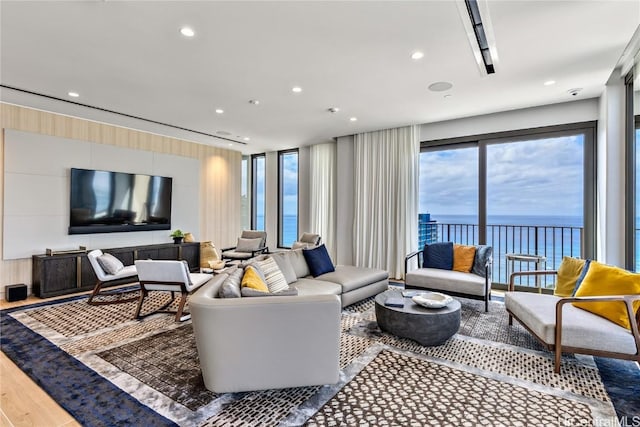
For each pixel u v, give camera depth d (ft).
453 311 9.03
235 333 6.26
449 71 10.52
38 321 11.03
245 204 26.76
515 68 10.34
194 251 19.69
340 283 12.12
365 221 19.11
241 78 11.02
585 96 12.96
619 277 7.93
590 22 7.77
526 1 6.95
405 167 17.66
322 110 14.60
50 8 7.14
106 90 12.08
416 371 7.65
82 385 7.02
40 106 14.02
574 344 7.47
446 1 6.95
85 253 15.05
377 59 9.66
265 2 6.97
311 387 6.93
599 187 12.76
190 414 6.03
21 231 14.16
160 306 12.80
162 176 19.35
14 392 6.77
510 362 8.11
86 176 15.98
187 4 7.03
